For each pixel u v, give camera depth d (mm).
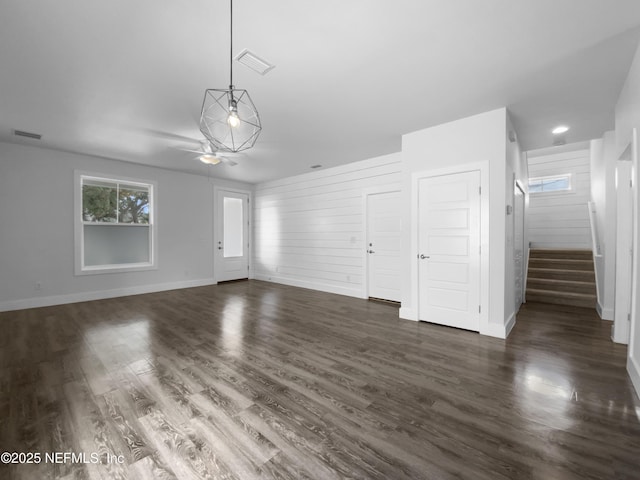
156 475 1374
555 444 1582
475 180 3418
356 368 2510
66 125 3641
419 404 1972
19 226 4445
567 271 5051
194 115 3340
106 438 1626
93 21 1890
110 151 4730
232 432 1681
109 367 2508
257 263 7668
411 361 2648
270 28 1977
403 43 2150
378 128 3799
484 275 3361
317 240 6215
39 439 1616
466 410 1902
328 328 3600
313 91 2850
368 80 2656
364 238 5355
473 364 2584
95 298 5156
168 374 2385
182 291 5980
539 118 3496
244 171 6246
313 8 1799
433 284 3775
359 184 5438
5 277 4352
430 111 3305
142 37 2055
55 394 2076
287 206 6863
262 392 2115
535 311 4359
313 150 4750
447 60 2367
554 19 1913
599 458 1479
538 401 2002
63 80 2607
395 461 1468
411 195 3949
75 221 4926
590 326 3652
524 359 2684
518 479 1353
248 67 2436
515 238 3975
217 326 3666
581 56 2312
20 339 3176
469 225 3473
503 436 1651
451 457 1493
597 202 5137
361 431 1696
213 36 2053
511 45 2180
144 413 1855
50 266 4711
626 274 3021
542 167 6699
